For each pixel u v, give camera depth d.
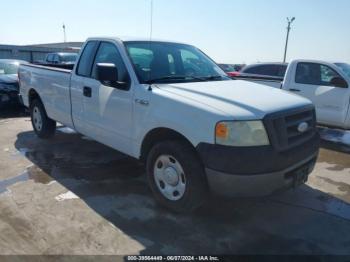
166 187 3.72
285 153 3.26
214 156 3.14
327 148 6.56
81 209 3.76
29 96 6.64
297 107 3.54
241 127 3.11
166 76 4.20
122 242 3.16
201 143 3.22
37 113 6.50
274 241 3.24
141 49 4.41
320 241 3.26
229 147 3.10
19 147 6.04
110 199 4.02
